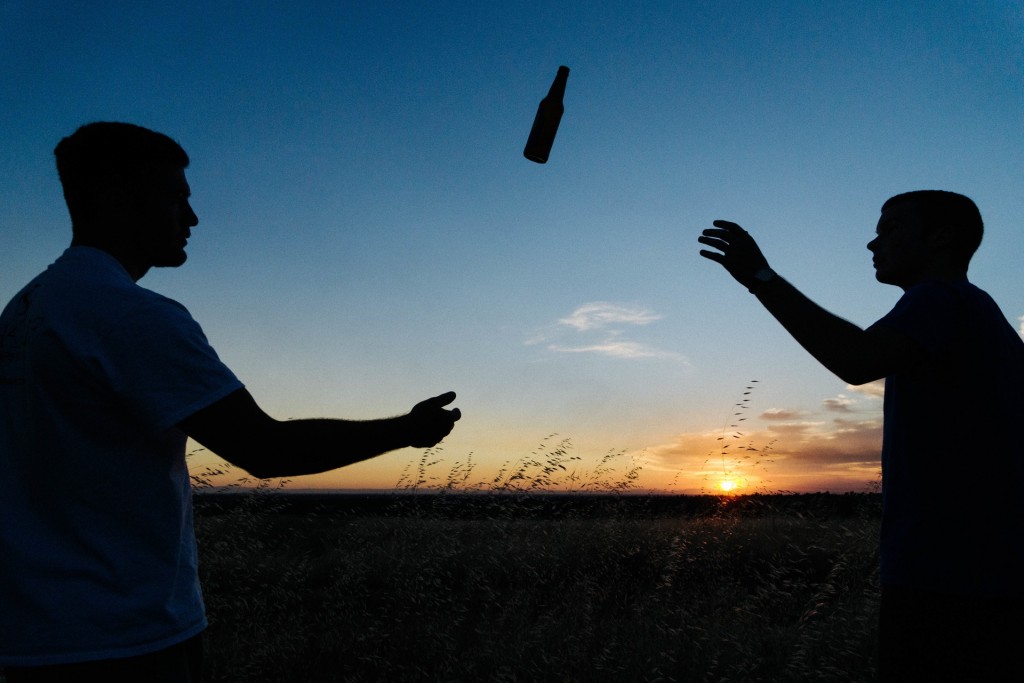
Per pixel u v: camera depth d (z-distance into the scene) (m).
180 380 1.32
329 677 4.32
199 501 6.00
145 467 1.36
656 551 6.62
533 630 4.77
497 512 6.89
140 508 1.35
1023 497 1.88
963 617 1.87
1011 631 1.83
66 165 1.52
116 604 1.29
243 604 5.08
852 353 1.81
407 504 6.98
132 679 1.29
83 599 1.28
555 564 6.08
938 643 1.89
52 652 1.24
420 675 4.33
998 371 1.94
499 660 4.38
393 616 5.18
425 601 5.28
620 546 6.65
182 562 1.43
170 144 1.58
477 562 6.10
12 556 1.29
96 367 1.31
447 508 6.95
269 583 5.96
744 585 6.10
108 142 1.50
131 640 1.29
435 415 1.57
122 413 1.35
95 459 1.33
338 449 1.42
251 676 4.31
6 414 1.39
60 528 1.31
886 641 2.00
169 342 1.33
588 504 7.45
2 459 1.36
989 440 1.90
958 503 1.90
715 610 5.19
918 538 1.95
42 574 1.28
